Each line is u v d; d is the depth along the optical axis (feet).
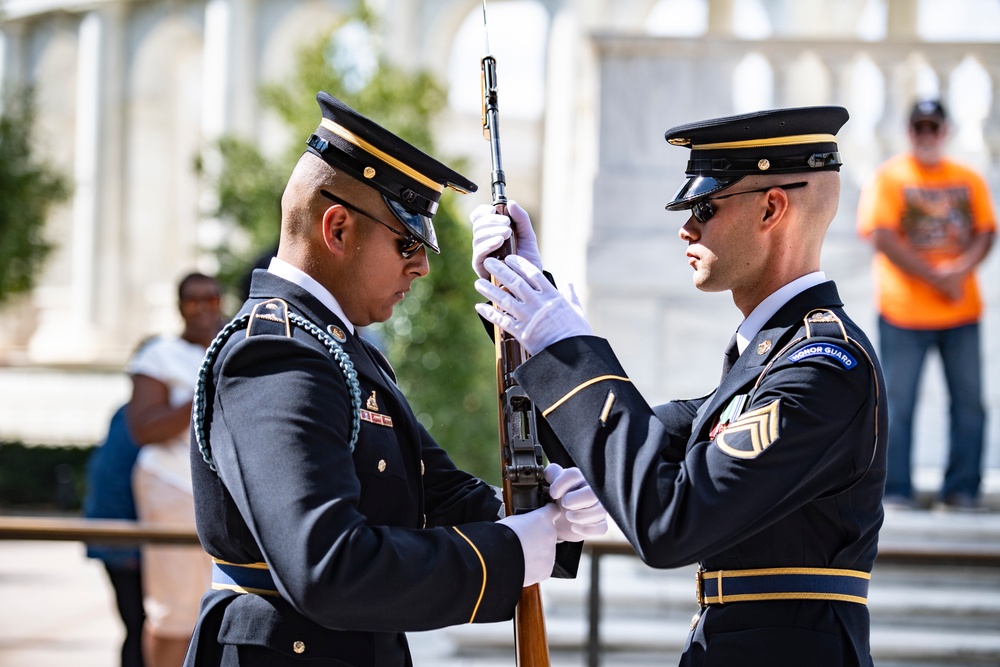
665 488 9.42
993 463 34.14
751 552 10.22
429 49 78.64
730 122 10.46
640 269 34.24
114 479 21.65
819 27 64.64
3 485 61.67
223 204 59.00
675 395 34.01
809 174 10.56
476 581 9.45
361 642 10.07
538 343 10.23
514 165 88.02
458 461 44.52
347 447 9.55
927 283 28.25
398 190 10.39
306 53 58.29
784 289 10.65
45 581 38.93
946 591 27.22
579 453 9.82
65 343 90.27
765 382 9.98
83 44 93.45
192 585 20.44
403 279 10.67
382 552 9.02
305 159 10.51
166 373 20.49
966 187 28.71
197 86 95.81
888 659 25.11
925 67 36.58
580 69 71.51
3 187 67.10
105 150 91.61
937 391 34.19
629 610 26.99
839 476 9.95
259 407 9.39
